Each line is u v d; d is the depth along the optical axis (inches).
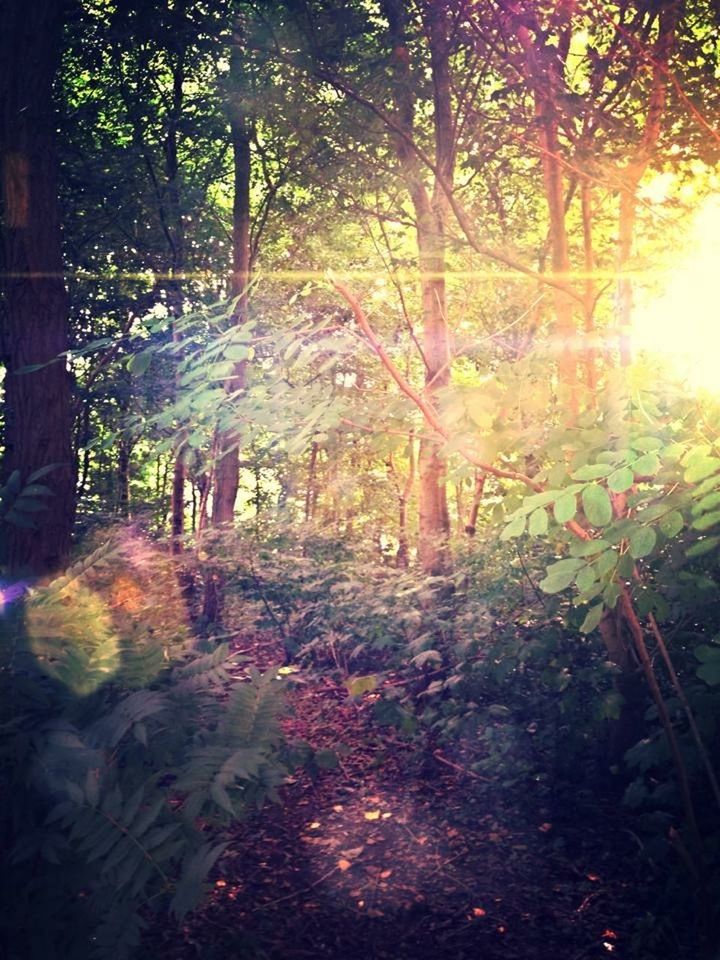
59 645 122.3
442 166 372.2
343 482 468.1
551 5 258.7
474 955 169.9
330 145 477.7
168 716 115.7
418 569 354.0
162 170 627.2
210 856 105.1
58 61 269.7
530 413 155.6
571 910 184.4
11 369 257.3
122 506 708.0
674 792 165.0
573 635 228.7
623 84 276.7
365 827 222.2
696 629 201.3
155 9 337.1
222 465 580.4
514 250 430.9
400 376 145.6
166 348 159.5
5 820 112.2
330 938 174.9
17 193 254.4
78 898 117.3
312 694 324.5
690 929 172.1
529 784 236.1
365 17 363.9
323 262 591.8
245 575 390.6
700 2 273.6
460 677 229.8
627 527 114.6
